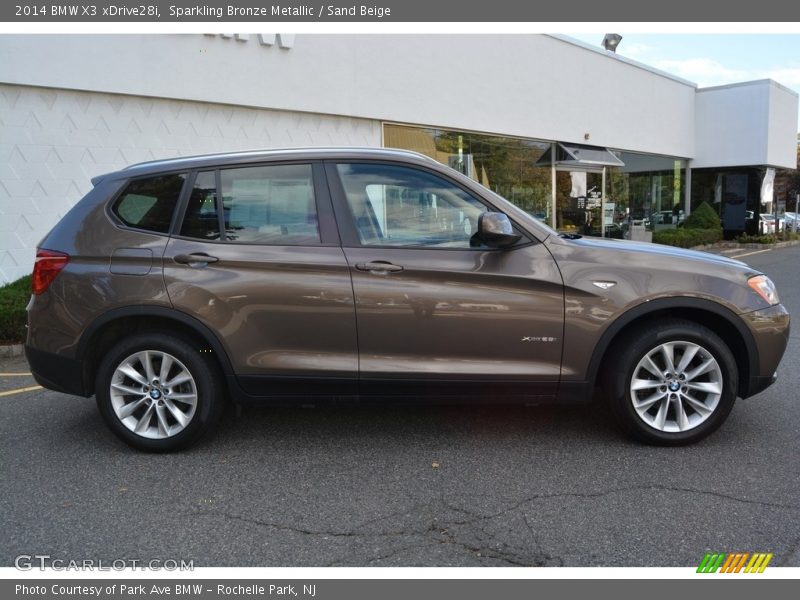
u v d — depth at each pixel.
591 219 17.83
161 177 4.01
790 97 22.62
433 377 3.82
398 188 3.93
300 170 3.96
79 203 4.06
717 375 3.90
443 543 2.95
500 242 3.69
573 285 3.79
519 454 3.94
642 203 20.34
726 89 21.61
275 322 3.82
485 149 14.30
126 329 4.04
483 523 3.11
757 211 22.11
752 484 3.47
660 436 3.95
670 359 3.89
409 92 12.34
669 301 3.81
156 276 3.82
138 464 3.88
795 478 3.54
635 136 19.12
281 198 3.94
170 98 9.41
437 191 3.92
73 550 2.93
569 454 3.93
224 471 3.76
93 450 4.12
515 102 14.67
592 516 3.16
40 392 5.51
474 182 3.95
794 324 8.07
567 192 16.88
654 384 3.91
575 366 3.84
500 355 3.84
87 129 8.80
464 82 13.38
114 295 3.82
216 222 3.92
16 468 3.84
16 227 8.36
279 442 4.21
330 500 3.38
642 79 19.19
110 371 3.92
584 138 16.92
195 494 3.47
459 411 4.78
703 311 3.93
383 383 3.84
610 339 3.82
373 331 3.81
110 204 4.00
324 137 11.26
